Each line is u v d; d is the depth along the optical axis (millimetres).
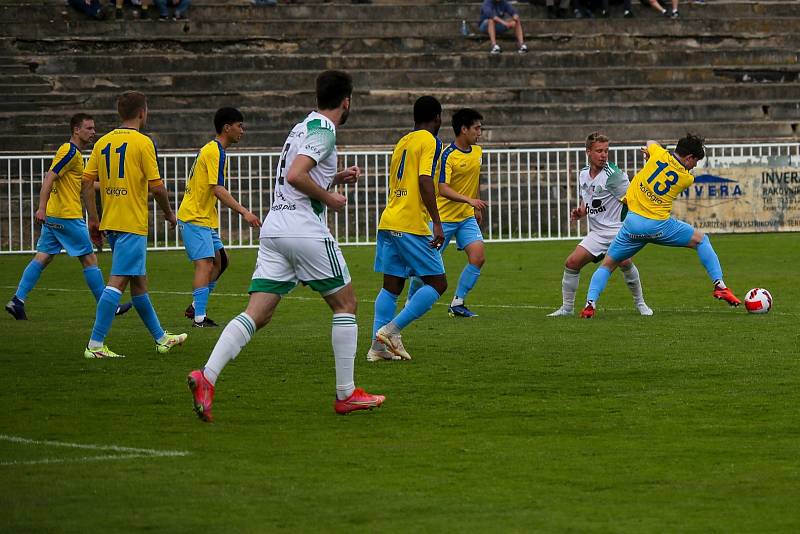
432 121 34312
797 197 79188
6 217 77125
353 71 91188
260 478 20797
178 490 20031
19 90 87812
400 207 33562
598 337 37406
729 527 17953
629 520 18297
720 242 73875
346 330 25984
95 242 38312
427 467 21562
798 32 99938
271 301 26016
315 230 25656
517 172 76875
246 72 90312
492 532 17719
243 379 30547
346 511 18828
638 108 89250
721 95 92125
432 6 98812
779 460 21906
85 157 80562
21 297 43344
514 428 24719
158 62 91312
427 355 34250
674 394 28031
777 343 35531
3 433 24375
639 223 42094
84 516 18562
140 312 34812
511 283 55125
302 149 25344
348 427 24906
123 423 25328
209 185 41469
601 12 98750
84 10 94688
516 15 95188
